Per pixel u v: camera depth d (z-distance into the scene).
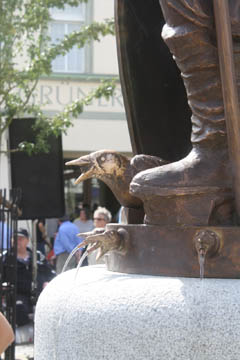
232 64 2.49
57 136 9.52
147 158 2.88
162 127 3.22
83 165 2.87
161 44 3.16
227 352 2.22
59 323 2.49
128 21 2.99
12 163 9.46
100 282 2.52
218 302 2.27
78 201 15.15
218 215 2.57
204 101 2.61
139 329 2.29
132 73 3.05
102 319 2.36
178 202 2.56
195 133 2.65
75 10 15.59
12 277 5.92
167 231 2.54
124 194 2.88
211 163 2.59
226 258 2.46
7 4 9.41
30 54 10.07
